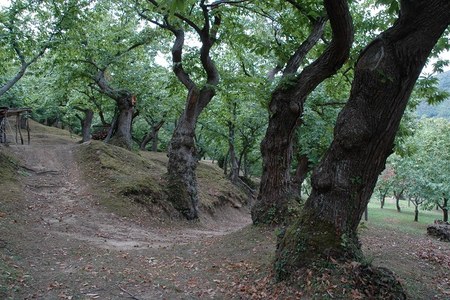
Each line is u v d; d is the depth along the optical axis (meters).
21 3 15.46
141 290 6.39
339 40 8.26
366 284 5.44
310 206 6.41
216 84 17.08
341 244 5.93
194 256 8.93
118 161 19.91
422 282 7.16
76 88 26.33
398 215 36.88
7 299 5.40
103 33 22.27
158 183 17.27
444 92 9.70
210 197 22.95
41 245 8.80
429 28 5.52
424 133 29.31
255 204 10.81
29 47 16.38
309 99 15.92
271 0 12.09
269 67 20.84
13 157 17.12
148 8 16.31
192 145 17.73
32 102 34.41
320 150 17.20
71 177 17.16
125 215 14.32
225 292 6.34
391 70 5.63
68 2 16.64
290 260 6.14
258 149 32.12
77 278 6.75
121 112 25.22
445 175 25.39
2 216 10.44
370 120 5.80
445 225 15.23
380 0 6.61
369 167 6.00
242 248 8.95
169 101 28.38
